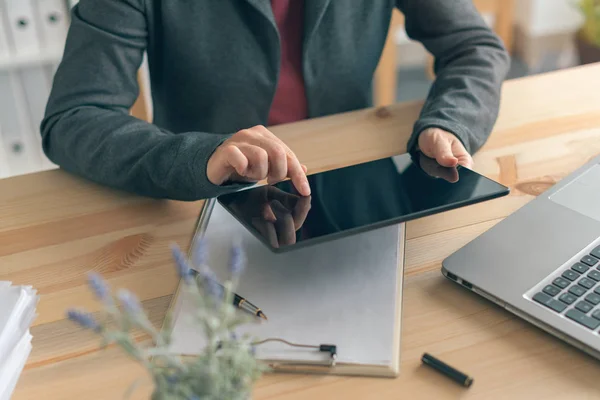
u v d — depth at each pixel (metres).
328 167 0.96
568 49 3.30
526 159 0.96
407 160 0.89
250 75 1.28
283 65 1.34
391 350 0.62
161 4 1.19
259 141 0.84
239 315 0.67
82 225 0.86
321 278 0.71
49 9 1.95
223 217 0.83
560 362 0.61
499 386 0.59
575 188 0.84
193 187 0.85
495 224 0.80
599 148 0.97
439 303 0.69
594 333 0.61
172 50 1.25
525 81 1.19
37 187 0.96
